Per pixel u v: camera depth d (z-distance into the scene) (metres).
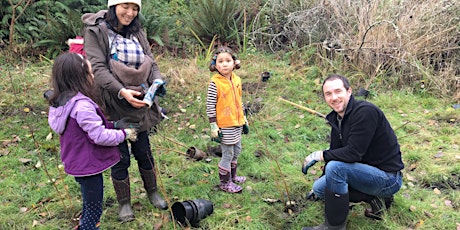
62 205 3.85
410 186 4.08
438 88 6.39
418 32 6.99
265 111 5.97
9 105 5.95
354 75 6.91
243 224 3.55
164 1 9.98
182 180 4.31
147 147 3.62
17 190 4.12
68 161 2.89
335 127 3.29
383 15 7.25
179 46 8.77
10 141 5.05
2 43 7.97
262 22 8.89
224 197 3.96
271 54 8.31
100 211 3.13
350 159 3.10
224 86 3.69
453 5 6.99
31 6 8.49
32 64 7.66
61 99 2.78
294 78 7.13
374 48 6.87
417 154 4.60
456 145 4.84
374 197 3.46
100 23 3.23
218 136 3.74
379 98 6.34
